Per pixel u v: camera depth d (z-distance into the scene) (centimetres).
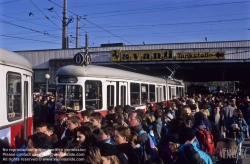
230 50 2705
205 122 756
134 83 1598
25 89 849
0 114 672
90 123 600
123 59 2928
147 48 2912
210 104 1496
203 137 657
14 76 759
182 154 464
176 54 2812
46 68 3192
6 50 739
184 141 481
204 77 4347
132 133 520
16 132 760
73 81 1180
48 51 3192
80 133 503
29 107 890
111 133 519
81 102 1168
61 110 1150
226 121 1213
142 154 529
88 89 1198
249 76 4134
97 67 1293
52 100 1376
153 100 1956
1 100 679
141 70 3375
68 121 609
